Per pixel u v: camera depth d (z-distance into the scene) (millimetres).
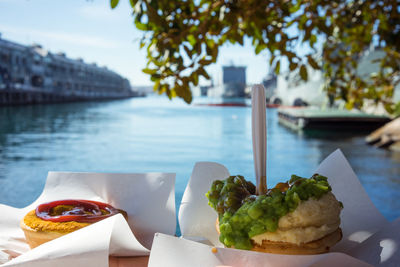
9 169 10047
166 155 12828
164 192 1063
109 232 684
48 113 37250
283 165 10055
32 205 1087
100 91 101062
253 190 880
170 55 2521
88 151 13914
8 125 24641
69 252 652
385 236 754
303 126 22281
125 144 15773
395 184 7941
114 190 1095
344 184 1005
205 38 2633
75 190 1108
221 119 29969
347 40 4090
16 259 660
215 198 870
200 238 928
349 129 21969
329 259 611
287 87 48344
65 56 82438
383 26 3717
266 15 2998
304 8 3148
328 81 4305
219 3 2797
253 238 752
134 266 807
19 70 58625
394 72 4254
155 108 49531
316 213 744
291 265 626
